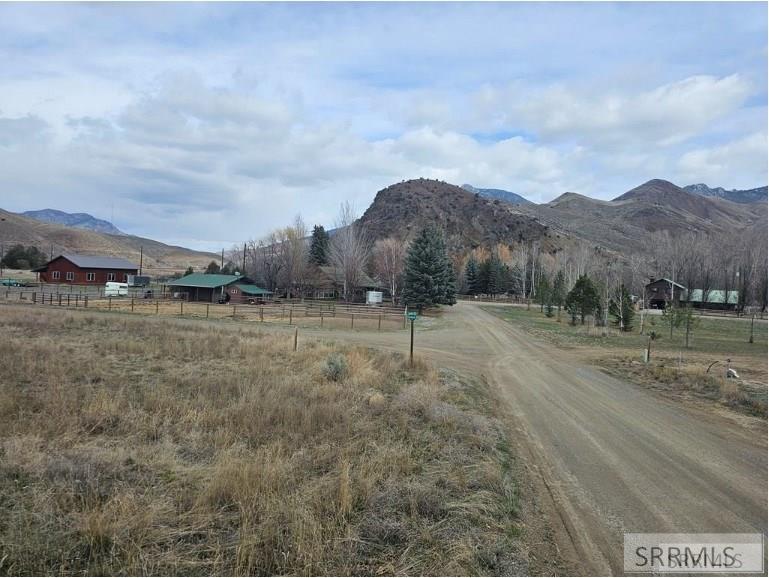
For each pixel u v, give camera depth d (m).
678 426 11.15
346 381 13.38
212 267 84.19
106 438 8.34
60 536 5.00
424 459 7.83
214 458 7.45
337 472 6.87
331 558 4.92
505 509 6.31
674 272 79.50
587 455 8.87
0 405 9.30
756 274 72.44
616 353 24.38
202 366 15.50
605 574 5.04
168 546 5.04
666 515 6.48
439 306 56.19
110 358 16.23
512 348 25.53
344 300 63.88
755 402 13.20
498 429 10.09
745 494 7.26
